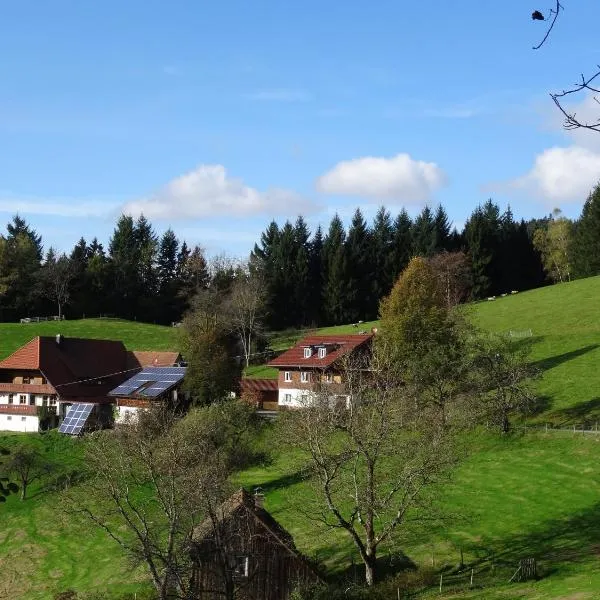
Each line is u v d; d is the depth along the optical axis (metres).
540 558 40.00
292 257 150.88
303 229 159.75
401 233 149.12
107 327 137.38
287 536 41.06
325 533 47.75
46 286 150.62
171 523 33.41
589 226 138.12
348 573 41.50
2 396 93.75
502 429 65.00
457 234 152.38
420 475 40.38
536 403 72.38
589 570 36.16
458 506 50.50
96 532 52.94
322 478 42.66
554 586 33.94
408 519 43.50
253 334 120.38
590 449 58.19
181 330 118.88
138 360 104.12
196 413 63.62
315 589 36.00
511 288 146.00
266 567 38.16
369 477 39.19
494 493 52.28
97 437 51.72
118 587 43.62
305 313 147.38
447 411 62.12
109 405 92.19
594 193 139.12
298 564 38.84
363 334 93.69
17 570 49.38
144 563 41.06
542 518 46.75
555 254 146.62
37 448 75.56
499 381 65.88
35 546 52.50
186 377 83.69
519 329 100.69
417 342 71.44
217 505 36.44
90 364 99.00
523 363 69.12
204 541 35.56
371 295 145.00
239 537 37.59
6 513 59.34
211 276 155.88
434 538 45.56
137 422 60.75
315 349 90.69
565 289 119.75
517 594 33.75
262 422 69.31
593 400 70.75
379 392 47.34
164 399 84.06
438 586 37.53
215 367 82.94
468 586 36.56
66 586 45.78
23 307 150.38
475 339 73.25
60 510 54.75
